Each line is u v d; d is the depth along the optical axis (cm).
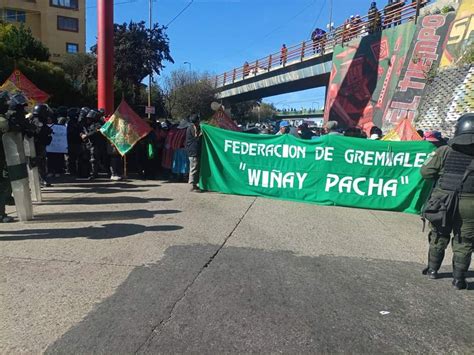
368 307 423
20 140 674
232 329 369
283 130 1242
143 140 1204
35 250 554
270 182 973
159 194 972
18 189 677
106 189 1025
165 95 6162
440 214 474
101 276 474
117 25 3105
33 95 1398
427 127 1622
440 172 493
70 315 384
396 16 2248
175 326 370
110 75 1611
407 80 1983
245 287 459
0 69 2783
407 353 344
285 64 3809
